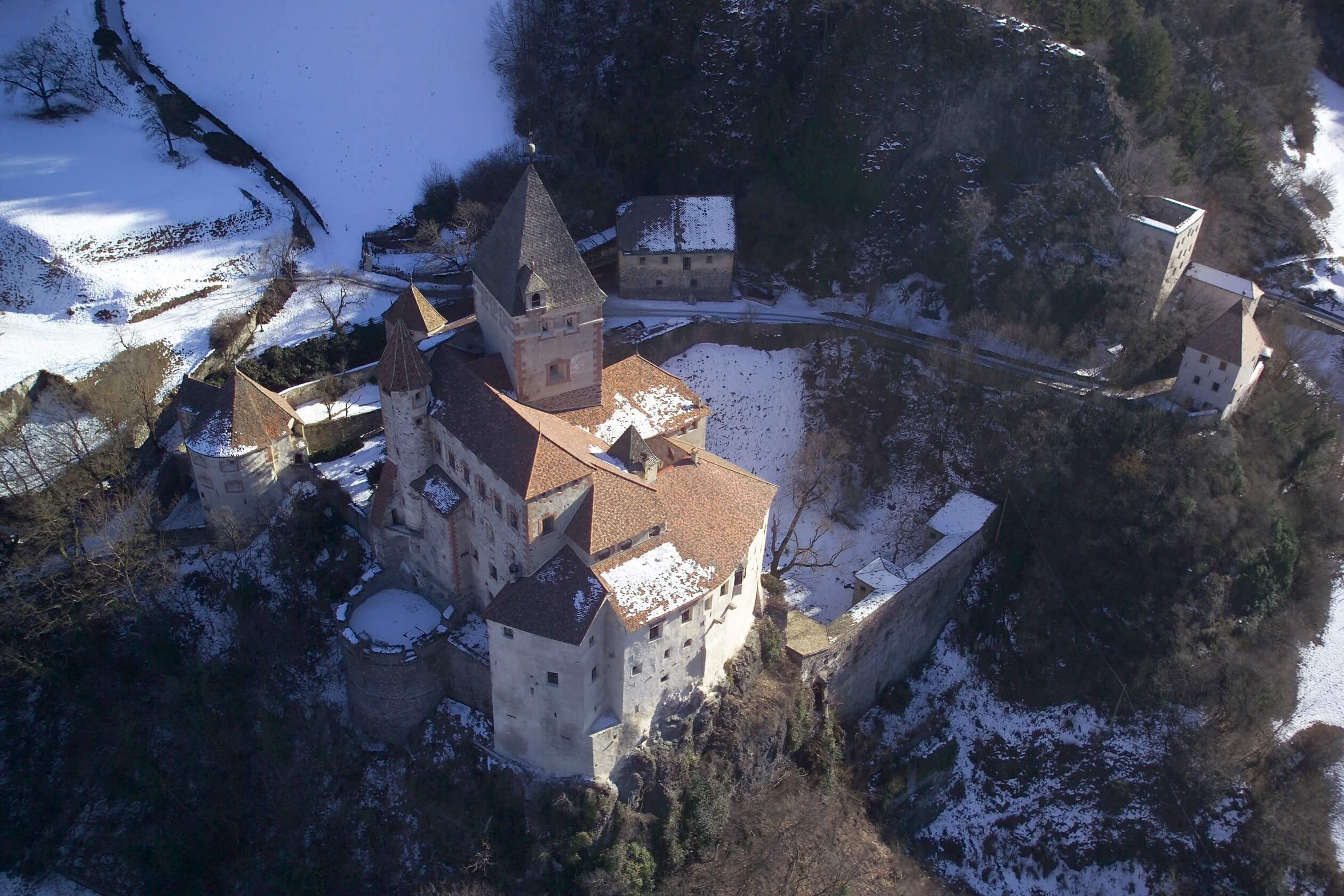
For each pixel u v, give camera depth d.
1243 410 108.19
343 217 119.44
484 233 114.06
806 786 83.69
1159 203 115.56
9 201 113.31
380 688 77.12
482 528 75.75
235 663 82.81
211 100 127.56
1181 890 91.06
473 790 75.62
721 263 113.94
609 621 68.81
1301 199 135.00
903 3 122.88
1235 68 143.25
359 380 100.69
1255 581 98.44
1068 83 118.94
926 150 121.12
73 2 137.50
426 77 131.62
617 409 83.56
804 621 88.19
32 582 83.62
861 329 113.25
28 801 81.31
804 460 106.31
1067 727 95.88
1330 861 93.19
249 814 78.69
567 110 126.44
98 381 97.06
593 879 70.56
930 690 97.81
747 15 127.25
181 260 111.69
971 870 90.62
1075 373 108.25
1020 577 100.12
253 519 87.56
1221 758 93.75
